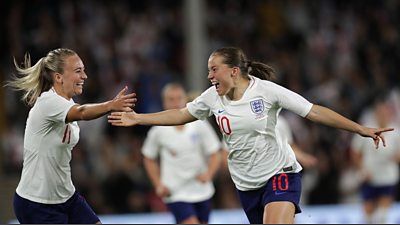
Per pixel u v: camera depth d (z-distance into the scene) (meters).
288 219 23.11
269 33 65.94
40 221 24.19
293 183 23.77
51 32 58.31
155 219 44.03
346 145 56.88
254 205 24.23
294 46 65.19
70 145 23.89
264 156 23.59
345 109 60.47
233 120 23.42
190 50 50.53
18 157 51.53
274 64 61.97
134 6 62.12
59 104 22.98
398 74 66.31
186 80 59.16
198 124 36.12
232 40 63.75
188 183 35.84
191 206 35.78
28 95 24.20
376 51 66.94
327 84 61.72
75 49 57.81
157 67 58.91
